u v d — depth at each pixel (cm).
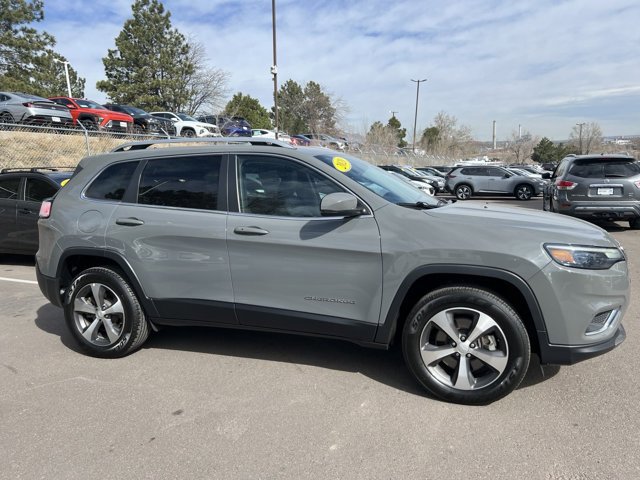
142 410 319
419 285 331
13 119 1570
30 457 271
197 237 361
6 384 360
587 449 267
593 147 8862
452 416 304
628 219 1033
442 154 6412
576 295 293
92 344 404
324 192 340
